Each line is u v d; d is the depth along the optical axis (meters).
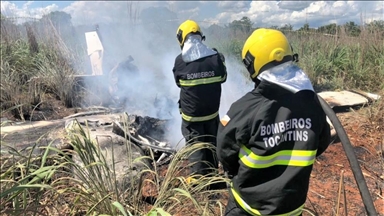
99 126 5.02
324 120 2.19
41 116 6.11
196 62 3.96
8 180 2.59
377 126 5.49
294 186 2.06
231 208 2.39
